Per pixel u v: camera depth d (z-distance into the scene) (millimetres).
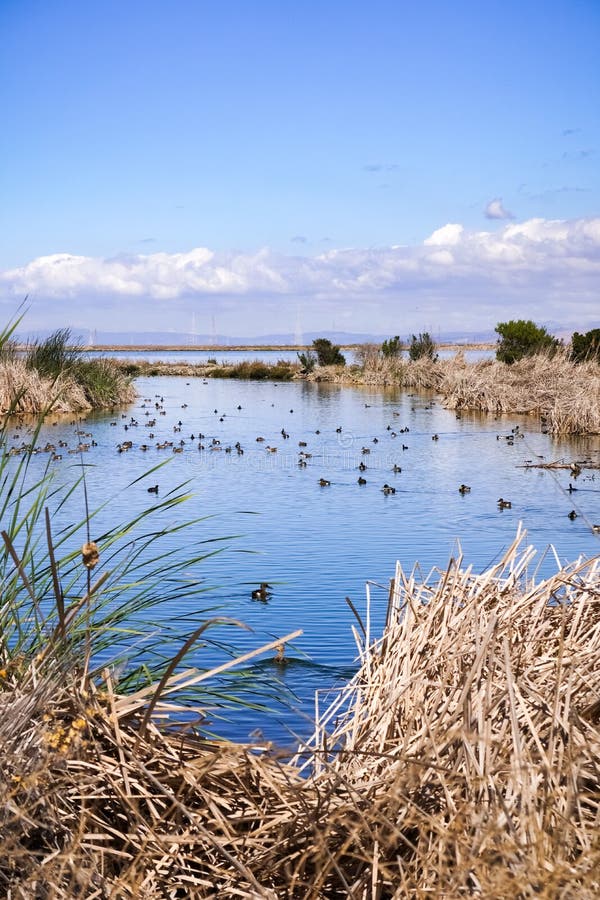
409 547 13758
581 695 3963
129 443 26531
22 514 15273
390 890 3430
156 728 3936
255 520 16062
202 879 3488
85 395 42281
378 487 20219
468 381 44812
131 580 10672
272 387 62031
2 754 3494
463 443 29016
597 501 18219
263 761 3844
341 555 13086
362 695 4820
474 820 3146
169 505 4965
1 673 3842
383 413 40812
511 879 2848
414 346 65250
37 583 5285
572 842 3146
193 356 147375
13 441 27484
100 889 3250
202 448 27000
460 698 3814
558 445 28344
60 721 3691
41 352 40312
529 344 51656
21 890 3076
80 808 3619
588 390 35312
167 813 3635
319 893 3445
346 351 175125
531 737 3744
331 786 3703
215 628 9086
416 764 3449
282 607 10117
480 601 4633
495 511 17109
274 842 3604
